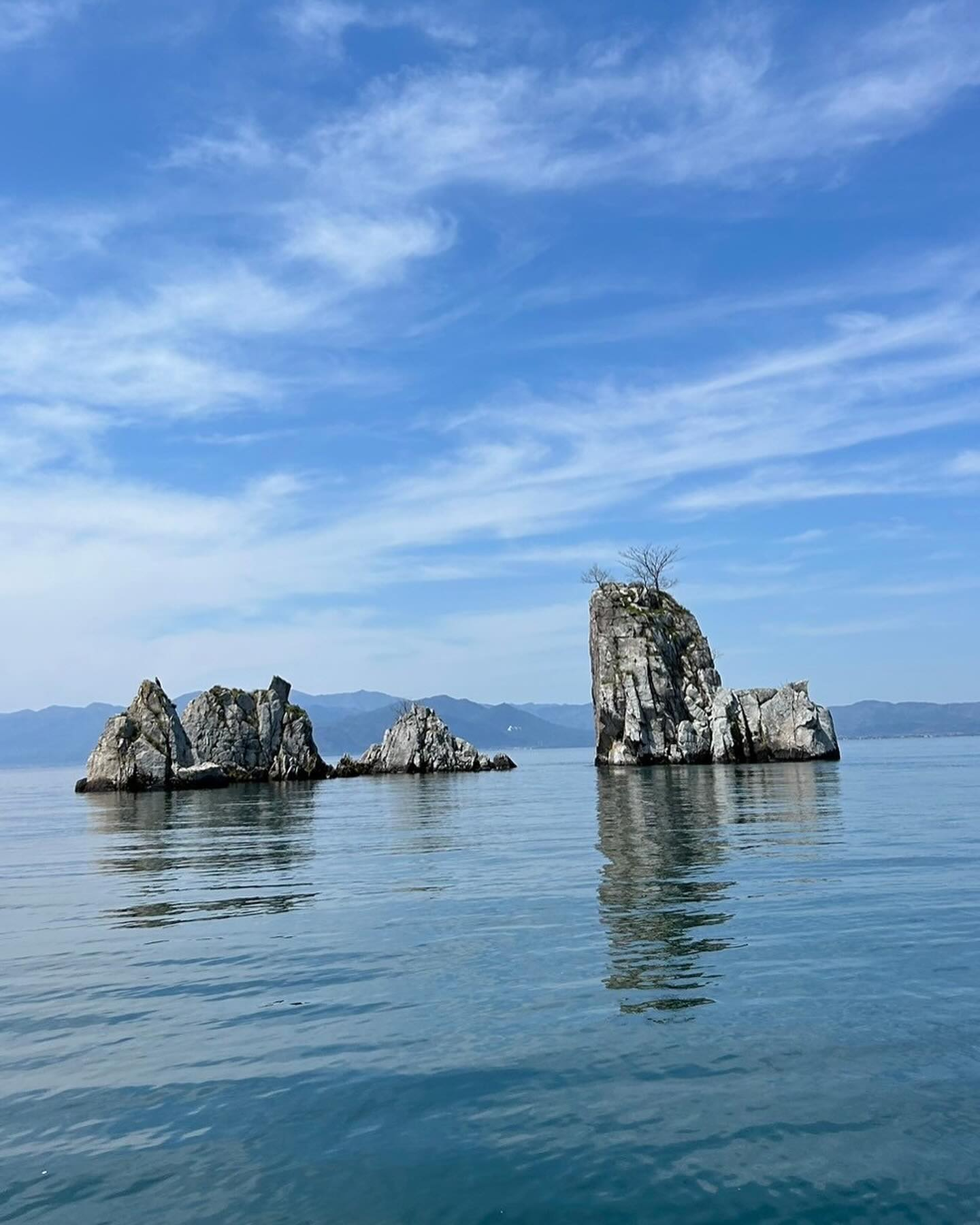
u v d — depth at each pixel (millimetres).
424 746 105562
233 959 15352
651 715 99812
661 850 27922
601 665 104438
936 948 14500
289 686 97375
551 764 147000
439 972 13930
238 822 45750
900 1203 7141
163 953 16000
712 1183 7484
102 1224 7078
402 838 34844
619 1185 7508
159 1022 11914
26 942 17188
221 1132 8625
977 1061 9773
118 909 20875
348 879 24344
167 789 81312
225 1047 10914
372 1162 7988
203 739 89875
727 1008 11719
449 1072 9891
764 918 17109
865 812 39250
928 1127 8312
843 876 21875
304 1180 7699
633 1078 9578
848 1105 8789
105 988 13680
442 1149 8180
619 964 14008
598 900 19547
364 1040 10984
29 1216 7207
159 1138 8547
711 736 98250
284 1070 10109
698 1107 8844
